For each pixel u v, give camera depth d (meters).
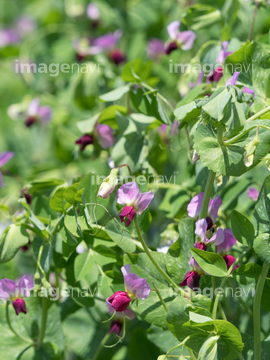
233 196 0.86
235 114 0.72
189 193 0.87
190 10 0.91
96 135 0.89
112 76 1.00
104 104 0.98
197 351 0.76
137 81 0.84
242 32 0.93
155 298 0.78
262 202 0.76
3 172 0.96
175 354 0.81
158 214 0.98
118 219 0.83
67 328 0.94
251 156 0.73
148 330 0.84
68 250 0.81
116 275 0.81
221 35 0.88
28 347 0.84
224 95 0.72
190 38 0.92
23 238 0.80
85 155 0.98
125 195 0.76
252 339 0.79
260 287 0.76
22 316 0.85
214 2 1.00
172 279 0.79
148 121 0.86
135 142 0.85
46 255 0.80
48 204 0.85
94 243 0.82
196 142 0.75
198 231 0.77
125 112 0.87
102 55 1.04
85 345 0.93
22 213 0.84
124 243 0.79
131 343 0.86
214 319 0.75
